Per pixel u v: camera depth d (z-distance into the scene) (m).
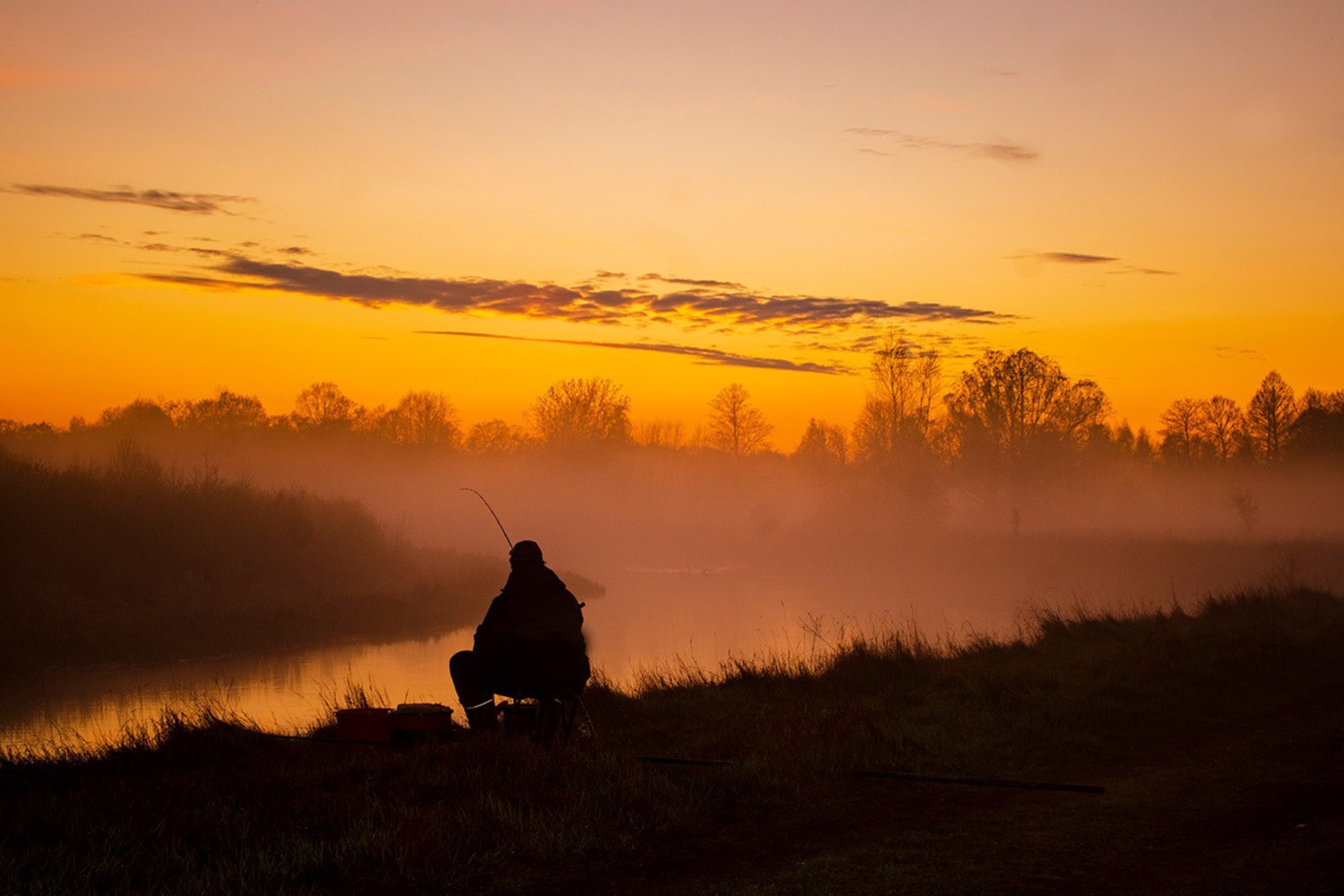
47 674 18.00
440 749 7.24
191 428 90.00
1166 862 5.39
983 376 72.69
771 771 7.23
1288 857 5.42
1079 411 71.50
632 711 9.98
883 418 75.44
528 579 8.27
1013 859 5.48
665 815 6.16
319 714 12.45
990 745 8.46
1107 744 8.76
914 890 4.97
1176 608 19.41
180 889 4.66
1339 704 10.43
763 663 13.22
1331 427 84.44
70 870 4.84
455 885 5.02
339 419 102.00
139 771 7.61
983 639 16.25
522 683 8.02
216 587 26.89
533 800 6.23
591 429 91.81
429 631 27.05
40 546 24.34
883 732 8.49
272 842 5.35
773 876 5.21
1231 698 10.95
